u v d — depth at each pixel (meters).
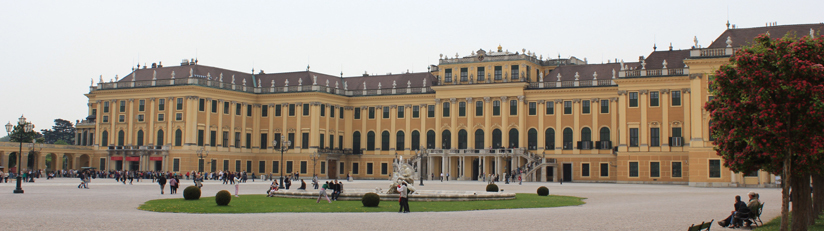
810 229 29.95
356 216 35.44
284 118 119.19
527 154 108.69
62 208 39.75
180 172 109.31
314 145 116.38
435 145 116.38
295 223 31.55
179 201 46.19
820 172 27.83
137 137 114.88
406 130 119.62
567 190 69.69
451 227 30.22
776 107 25.48
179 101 111.31
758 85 25.92
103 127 118.56
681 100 95.69
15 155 118.19
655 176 96.69
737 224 31.59
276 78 123.81
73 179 100.38
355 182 98.75
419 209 40.16
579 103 108.00
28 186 69.94
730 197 55.88
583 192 64.81
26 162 113.50
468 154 112.19
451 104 115.69
